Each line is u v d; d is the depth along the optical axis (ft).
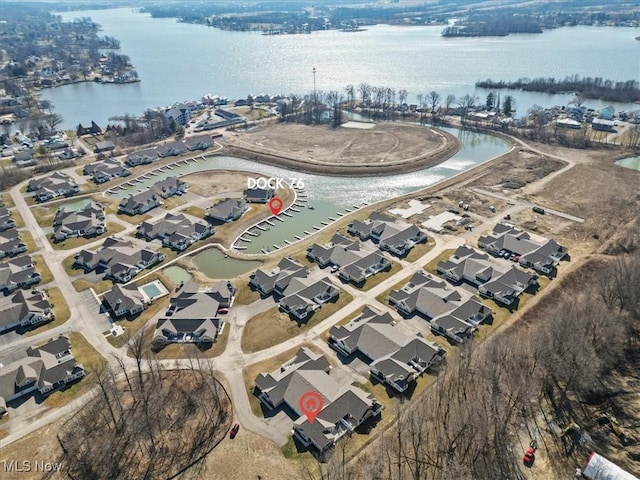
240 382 271.49
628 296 298.76
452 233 431.43
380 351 283.59
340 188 556.51
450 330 300.81
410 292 338.95
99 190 563.89
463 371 255.50
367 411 242.99
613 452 223.10
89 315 339.16
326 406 240.12
